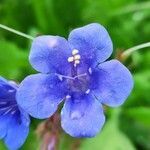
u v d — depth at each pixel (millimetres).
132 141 141
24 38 157
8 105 99
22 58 141
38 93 90
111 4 156
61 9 157
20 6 158
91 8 156
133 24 156
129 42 154
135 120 142
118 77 90
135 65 146
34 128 135
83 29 92
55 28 155
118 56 111
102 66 93
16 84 97
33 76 90
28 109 89
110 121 135
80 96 94
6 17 158
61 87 93
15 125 96
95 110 90
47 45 90
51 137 108
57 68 93
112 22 156
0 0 159
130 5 156
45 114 90
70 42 93
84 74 96
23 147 134
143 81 142
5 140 97
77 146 124
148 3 155
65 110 91
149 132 141
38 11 153
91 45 93
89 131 88
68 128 88
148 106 145
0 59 140
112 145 131
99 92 92
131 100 144
